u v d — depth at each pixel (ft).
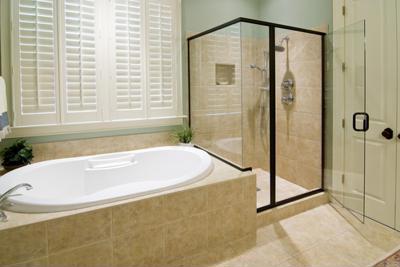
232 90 8.32
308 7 9.28
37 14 7.36
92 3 8.02
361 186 7.85
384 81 7.30
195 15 9.77
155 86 9.23
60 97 7.84
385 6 7.13
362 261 6.13
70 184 7.44
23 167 6.71
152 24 8.96
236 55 8.17
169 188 5.90
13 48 7.17
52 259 4.71
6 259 4.37
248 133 8.28
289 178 10.03
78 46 7.93
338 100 8.55
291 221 8.00
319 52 8.95
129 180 8.15
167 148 8.73
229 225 6.66
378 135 7.59
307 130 9.56
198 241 6.23
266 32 8.50
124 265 5.38
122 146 8.89
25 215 4.73
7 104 7.24
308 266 6.00
